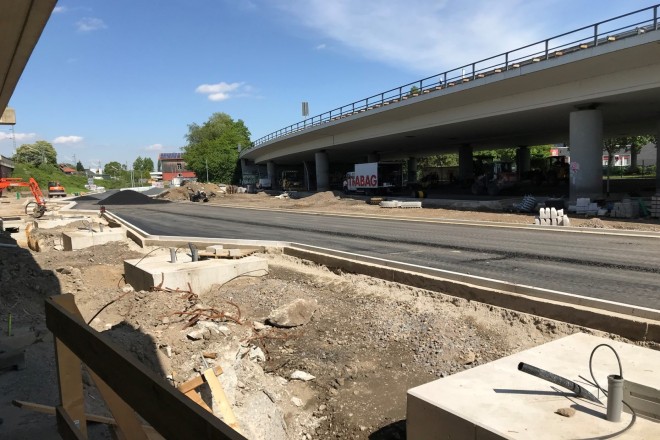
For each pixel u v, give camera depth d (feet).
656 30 65.21
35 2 22.25
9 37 26.73
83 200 196.65
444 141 168.35
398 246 49.16
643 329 20.92
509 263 37.96
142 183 505.66
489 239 53.16
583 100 83.25
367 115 136.77
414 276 32.89
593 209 75.00
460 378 14.75
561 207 82.53
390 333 27.12
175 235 66.08
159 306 29.76
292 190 241.76
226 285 38.34
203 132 372.79
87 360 7.80
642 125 131.95
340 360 24.77
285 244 50.01
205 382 17.26
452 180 211.00
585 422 11.85
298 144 210.38
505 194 134.82
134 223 88.99
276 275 41.65
